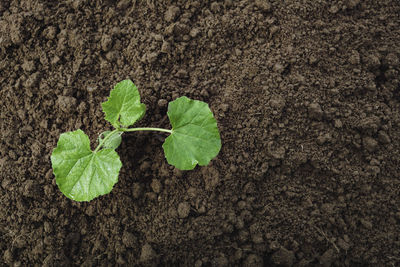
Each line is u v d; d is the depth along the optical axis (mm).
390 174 600
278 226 597
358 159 603
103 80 624
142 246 591
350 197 600
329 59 618
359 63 619
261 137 598
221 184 598
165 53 623
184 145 561
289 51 613
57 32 635
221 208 596
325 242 590
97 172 552
